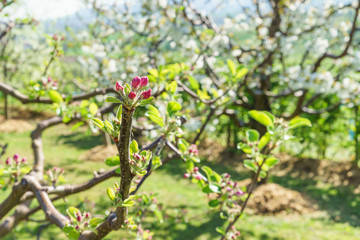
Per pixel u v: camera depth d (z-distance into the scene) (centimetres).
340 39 692
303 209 809
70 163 1143
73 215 126
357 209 821
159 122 168
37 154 208
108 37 793
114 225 113
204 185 185
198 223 719
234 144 1285
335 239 667
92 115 224
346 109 1054
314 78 588
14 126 1636
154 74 241
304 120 182
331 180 1028
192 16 682
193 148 192
